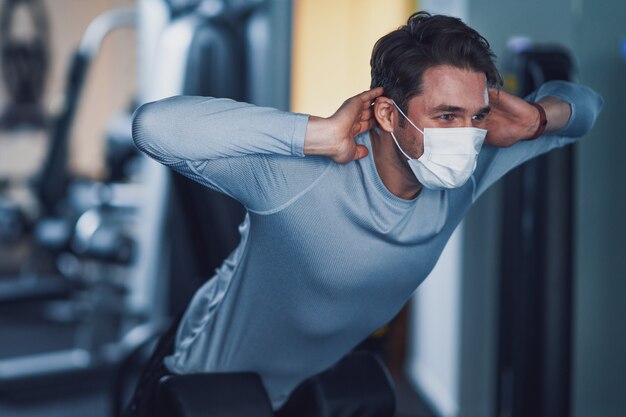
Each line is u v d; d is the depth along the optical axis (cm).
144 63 353
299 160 130
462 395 294
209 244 238
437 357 320
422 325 341
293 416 165
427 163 129
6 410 314
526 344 251
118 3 609
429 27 128
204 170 131
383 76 131
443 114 126
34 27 575
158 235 340
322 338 154
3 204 465
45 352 398
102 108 616
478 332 292
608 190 249
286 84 275
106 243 359
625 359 254
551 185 237
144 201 349
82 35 597
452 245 301
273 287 146
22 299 444
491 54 130
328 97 357
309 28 351
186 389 154
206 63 279
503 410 279
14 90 569
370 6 356
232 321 155
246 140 125
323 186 132
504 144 145
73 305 465
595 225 251
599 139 247
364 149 131
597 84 244
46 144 582
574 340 254
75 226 392
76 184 510
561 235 238
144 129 125
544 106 147
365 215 134
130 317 366
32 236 467
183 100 127
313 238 136
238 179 132
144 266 350
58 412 313
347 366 167
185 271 306
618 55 244
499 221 284
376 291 146
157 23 345
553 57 255
